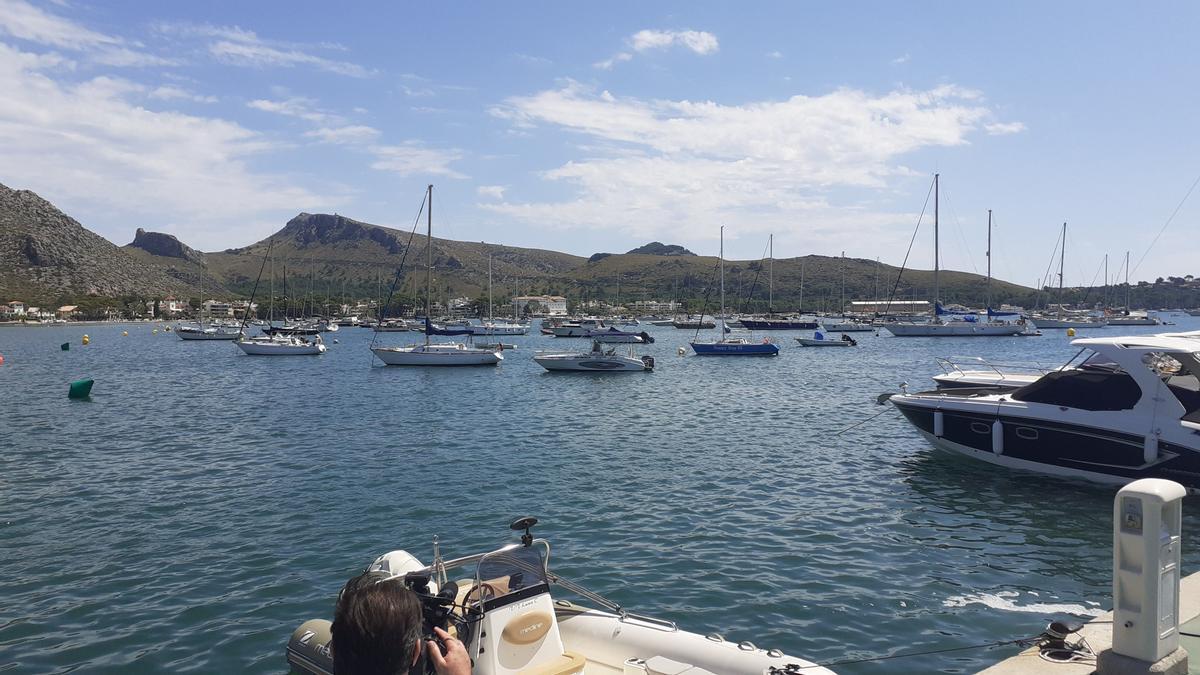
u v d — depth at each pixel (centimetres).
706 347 7569
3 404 3884
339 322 17688
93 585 1266
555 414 3425
